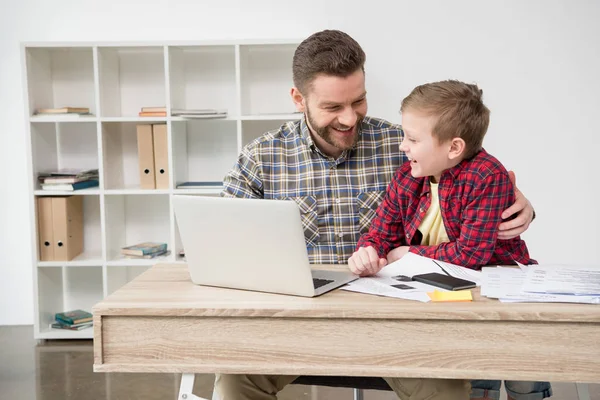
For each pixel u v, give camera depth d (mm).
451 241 1845
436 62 3838
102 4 3902
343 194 2119
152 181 3773
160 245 3904
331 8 3855
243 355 1374
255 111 3947
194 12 3898
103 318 1383
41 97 3824
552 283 1454
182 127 3887
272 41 3598
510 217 1813
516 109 3844
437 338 1331
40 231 3740
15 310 4059
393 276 1643
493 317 1303
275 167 2137
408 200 1923
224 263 1527
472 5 3801
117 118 3662
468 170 1761
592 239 3881
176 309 1365
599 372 1303
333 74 1838
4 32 3914
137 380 3141
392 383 1562
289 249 1428
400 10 3818
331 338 1354
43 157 3834
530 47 3805
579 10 3775
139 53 3936
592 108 3818
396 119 3879
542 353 1312
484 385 2035
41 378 3164
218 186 3760
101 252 3994
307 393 2975
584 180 3857
